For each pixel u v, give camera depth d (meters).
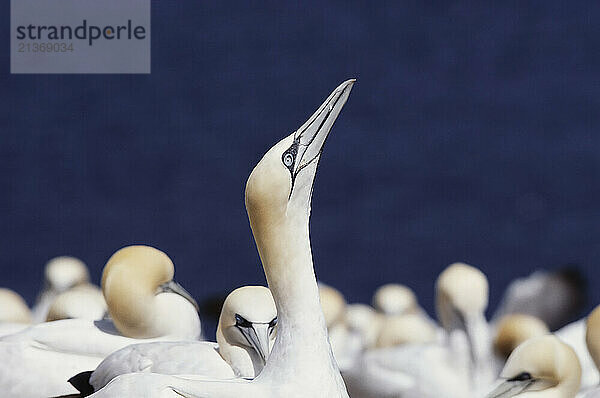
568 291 29.03
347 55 70.25
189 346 13.41
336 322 23.72
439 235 46.19
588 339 16.39
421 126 60.53
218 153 56.56
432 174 53.97
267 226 10.26
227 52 70.12
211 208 48.59
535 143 58.25
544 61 68.81
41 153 56.12
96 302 18.14
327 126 10.30
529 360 15.36
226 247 44.00
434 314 39.47
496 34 71.88
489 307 38.81
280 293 10.30
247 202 10.33
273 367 10.19
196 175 53.28
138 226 46.56
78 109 61.81
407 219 48.12
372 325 24.81
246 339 13.52
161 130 59.44
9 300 21.97
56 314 18.00
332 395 10.12
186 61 68.38
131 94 63.84
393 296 27.06
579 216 48.75
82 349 14.72
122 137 58.59
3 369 14.49
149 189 51.38
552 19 72.50
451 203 50.19
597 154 56.41
